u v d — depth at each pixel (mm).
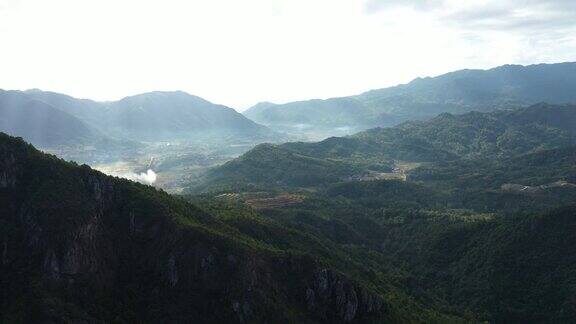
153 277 165375
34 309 137250
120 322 149000
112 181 187000
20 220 159375
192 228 173750
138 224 178500
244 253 173125
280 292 176000
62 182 170000
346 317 182375
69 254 152375
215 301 161750
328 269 187000
